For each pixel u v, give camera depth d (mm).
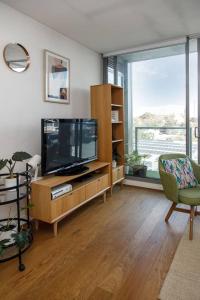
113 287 1613
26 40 2547
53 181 2438
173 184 2357
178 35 3211
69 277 1718
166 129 3824
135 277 1712
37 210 2371
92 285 1634
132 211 2928
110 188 3496
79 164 3016
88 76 3693
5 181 1975
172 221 2635
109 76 4078
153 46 3498
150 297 1521
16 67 2426
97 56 3922
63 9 2436
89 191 2906
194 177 2656
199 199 2252
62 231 2420
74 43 3348
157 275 1731
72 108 3346
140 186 3904
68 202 2521
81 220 2678
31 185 2365
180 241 2201
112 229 2459
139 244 2162
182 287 1604
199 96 3330
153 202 3240
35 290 1586
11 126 2410
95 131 3373
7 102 2355
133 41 3412
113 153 3828
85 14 2557
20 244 1794
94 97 3537
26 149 2588
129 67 4121
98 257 1966
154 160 4031
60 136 2635
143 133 4117
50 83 2889
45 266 1847
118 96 3826
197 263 1866
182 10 2496
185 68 3365
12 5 2334
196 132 3395
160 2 2328
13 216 2439
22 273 1761
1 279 1693
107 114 3449
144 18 2676
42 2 2283
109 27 2912
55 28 2914
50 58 2873
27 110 2590
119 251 2051
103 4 2350
